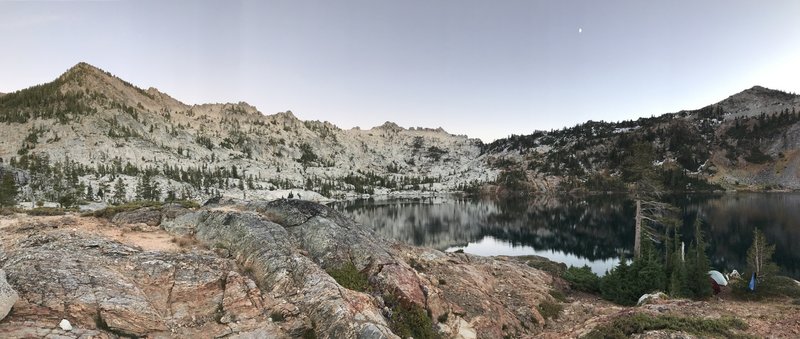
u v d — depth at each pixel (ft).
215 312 45.32
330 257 63.87
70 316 36.73
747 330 47.80
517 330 64.28
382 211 555.69
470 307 63.98
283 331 42.45
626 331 46.68
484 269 92.58
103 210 87.61
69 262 46.03
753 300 88.99
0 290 33.86
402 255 80.69
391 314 51.88
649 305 64.80
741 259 195.11
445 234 339.16
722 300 89.15
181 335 40.47
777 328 48.70
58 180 492.54
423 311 55.42
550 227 362.12
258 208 86.17
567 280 108.68
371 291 57.26
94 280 43.06
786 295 89.25
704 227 289.33
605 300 94.73
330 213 81.00
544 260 150.61
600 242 277.64
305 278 51.11
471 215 490.08
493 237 318.04
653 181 136.46
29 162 631.15
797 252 205.67
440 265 81.92
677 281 89.25
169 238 70.33
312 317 44.57
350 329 41.29
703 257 95.91
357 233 77.51
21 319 34.65
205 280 49.78
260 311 45.73
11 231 67.72
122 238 66.74
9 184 263.29
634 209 473.67
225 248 63.46
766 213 362.33
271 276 52.65
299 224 74.79
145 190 489.26
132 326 38.63
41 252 48.08
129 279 46.52
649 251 100.58
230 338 40.73
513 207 583.17
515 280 89.25
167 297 45.91
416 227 387.75
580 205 565.12
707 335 43.88
